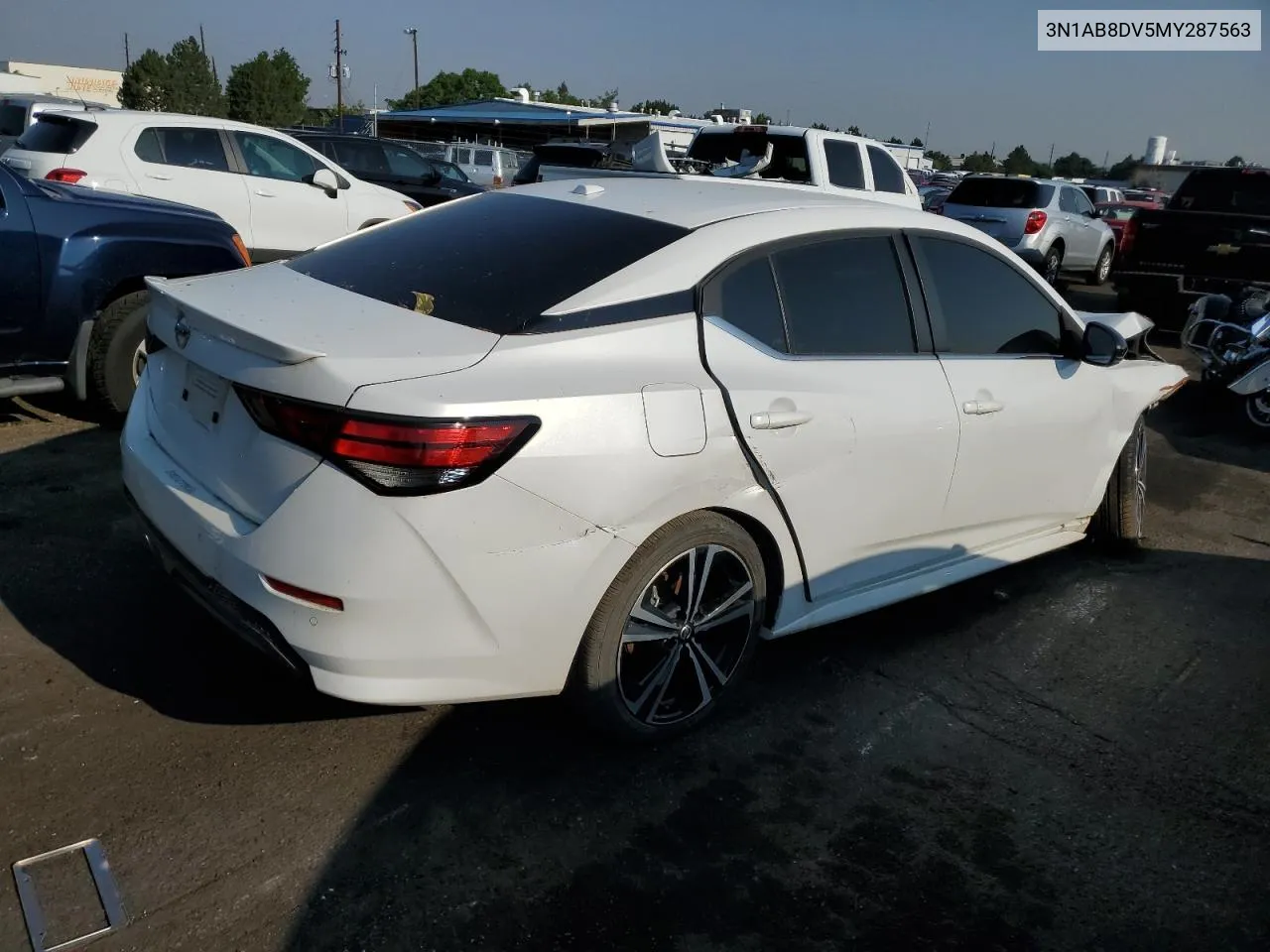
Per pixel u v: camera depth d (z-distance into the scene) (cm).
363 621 244
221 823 259
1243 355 731
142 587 373
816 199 361
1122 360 461
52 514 426
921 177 3656
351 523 239
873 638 394
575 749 305
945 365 360
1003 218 1430
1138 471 487
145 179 881
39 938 220
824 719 334
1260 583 477
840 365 324
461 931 234
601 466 259
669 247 302
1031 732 338
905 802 296
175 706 306
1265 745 341
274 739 296
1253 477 652
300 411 244
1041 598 443
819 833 279
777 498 302
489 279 293
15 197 486
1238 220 1009
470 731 309
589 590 266
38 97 1445
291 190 976
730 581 308
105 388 527
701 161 1010
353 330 264
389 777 283
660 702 302
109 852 246
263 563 249
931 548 374
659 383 274
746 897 253
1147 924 256
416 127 4275
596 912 243
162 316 307
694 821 278
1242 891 270
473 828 267
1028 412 389
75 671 318
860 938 243
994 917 254
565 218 329
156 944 222
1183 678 382
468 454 240
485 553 247
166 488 282
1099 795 307
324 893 240
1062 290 1562
